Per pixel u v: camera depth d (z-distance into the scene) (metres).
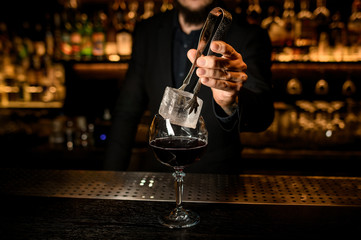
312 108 2.65
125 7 2.78
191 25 1.58
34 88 2.76
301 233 0.76
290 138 2.50
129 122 1.71
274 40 2.53
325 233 0.76
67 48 2.62
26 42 2.78
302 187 1.04
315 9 2.69
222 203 0.92
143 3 2.78
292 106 2.73
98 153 2.49
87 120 2.79
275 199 0.95
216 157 1.55
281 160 2.42
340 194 0.98
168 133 0.83
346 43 2.53
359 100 2.59
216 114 1.08
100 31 2.69
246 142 2.48
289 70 2.78
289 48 2.51
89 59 2.59
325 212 0.86
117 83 2.85
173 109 0.82
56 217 0.84
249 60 1.47
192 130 0.83
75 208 0.89
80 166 2.54
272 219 0.83
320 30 2.58
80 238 0.75
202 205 0.91
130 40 2.56
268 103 1.35
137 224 0.81
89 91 2.83
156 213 0.86
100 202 0.93
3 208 0.90
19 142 2.63
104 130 2.49
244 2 2.69
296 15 2.70
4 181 1.09
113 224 0.81
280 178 1.12
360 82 2.73
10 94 2.78
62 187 1.04
